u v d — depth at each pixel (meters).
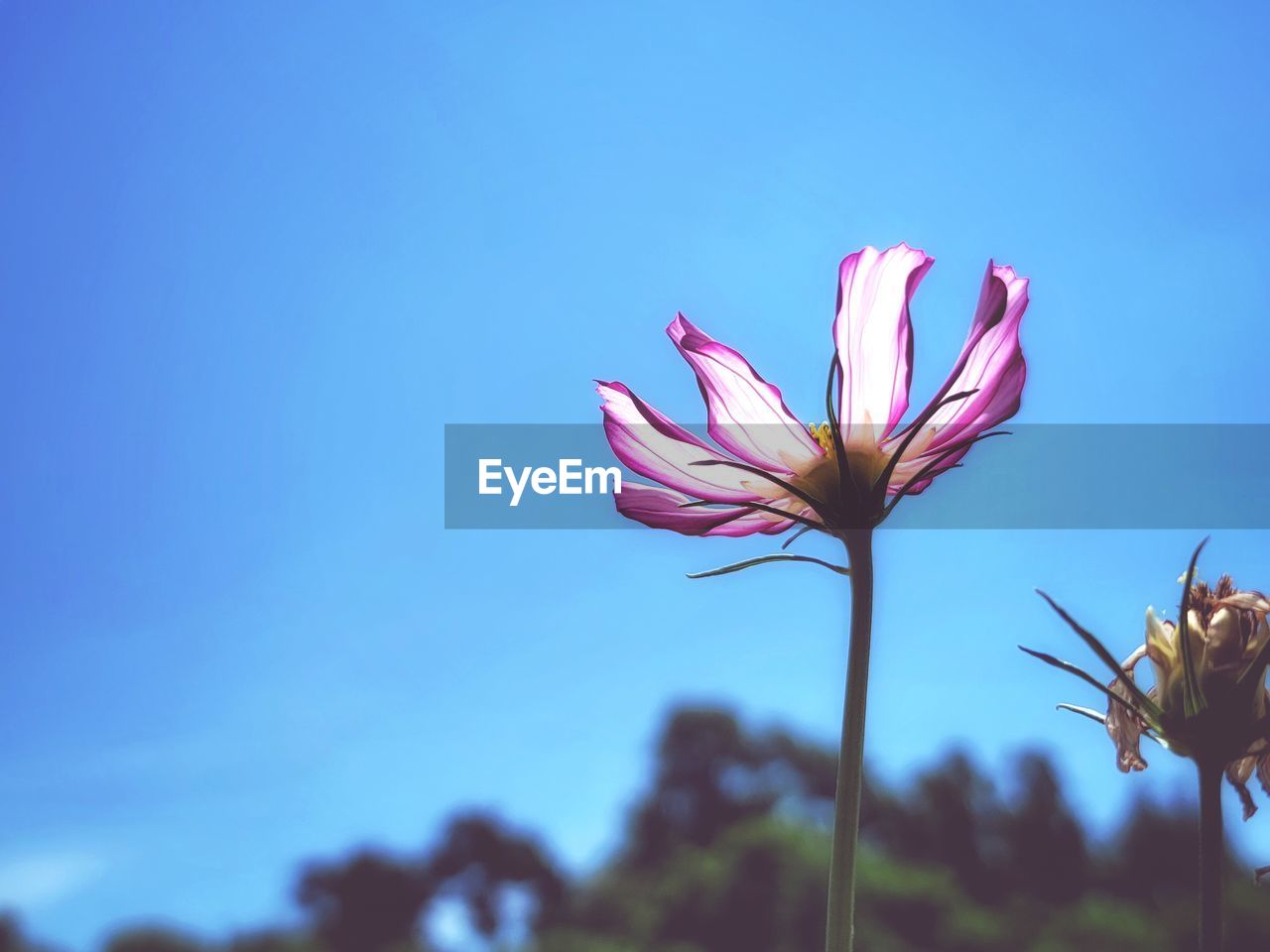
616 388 1.28
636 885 35.09
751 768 37.41
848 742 1.00
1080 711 1.12
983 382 1.16
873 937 27.47
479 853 36.56
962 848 32.53
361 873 35.97
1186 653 1.00
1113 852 31.44
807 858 29.59
